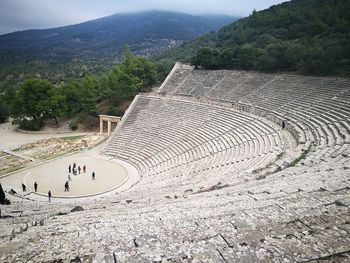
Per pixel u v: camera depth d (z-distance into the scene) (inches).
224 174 1010.1
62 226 439.8
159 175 1406.3
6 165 1694.1
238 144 1412.4
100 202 910.4
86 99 2689.5
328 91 1647.4
